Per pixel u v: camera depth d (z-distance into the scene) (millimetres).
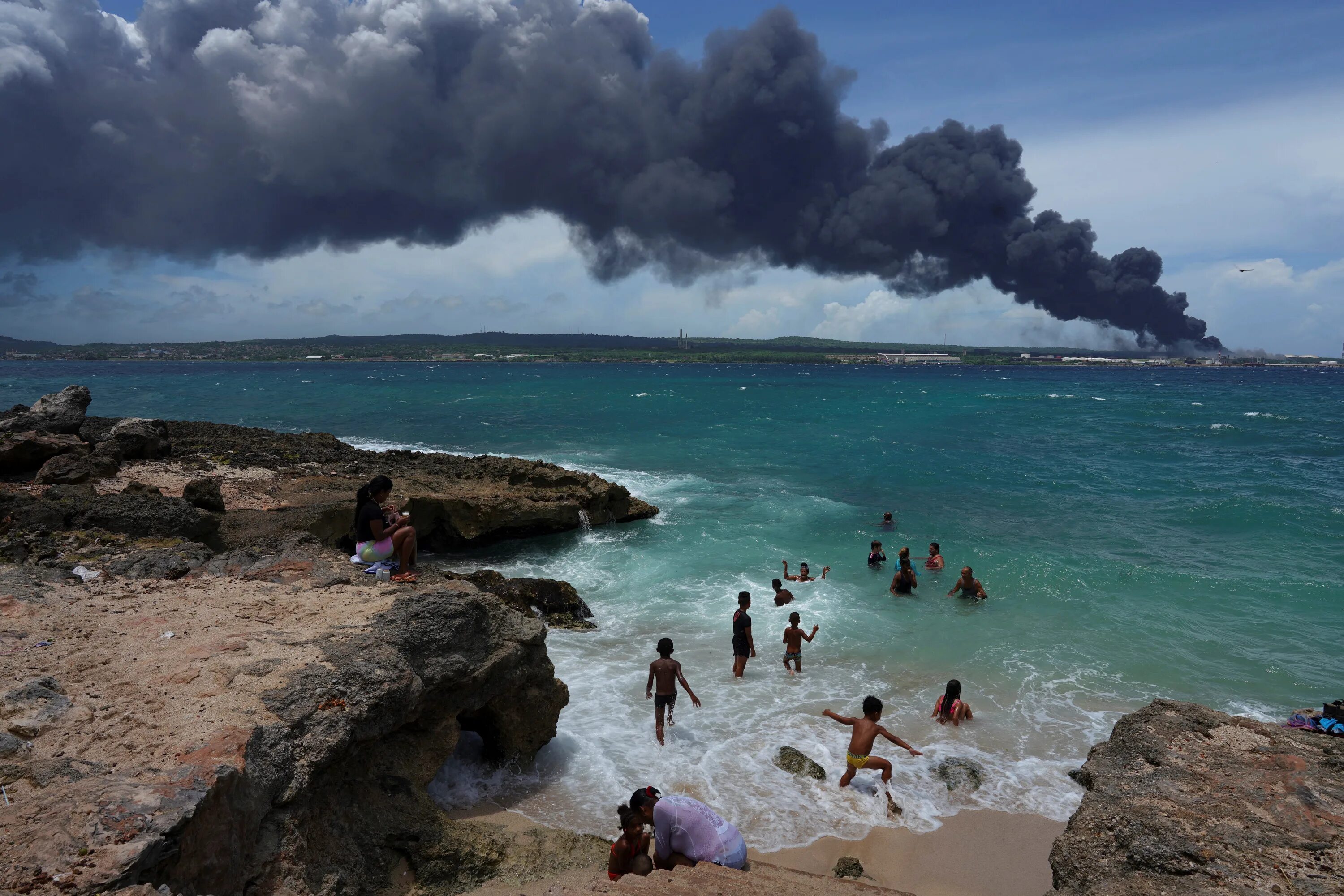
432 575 10406
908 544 19359
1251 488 26328
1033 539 19844
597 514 21406
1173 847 4941
